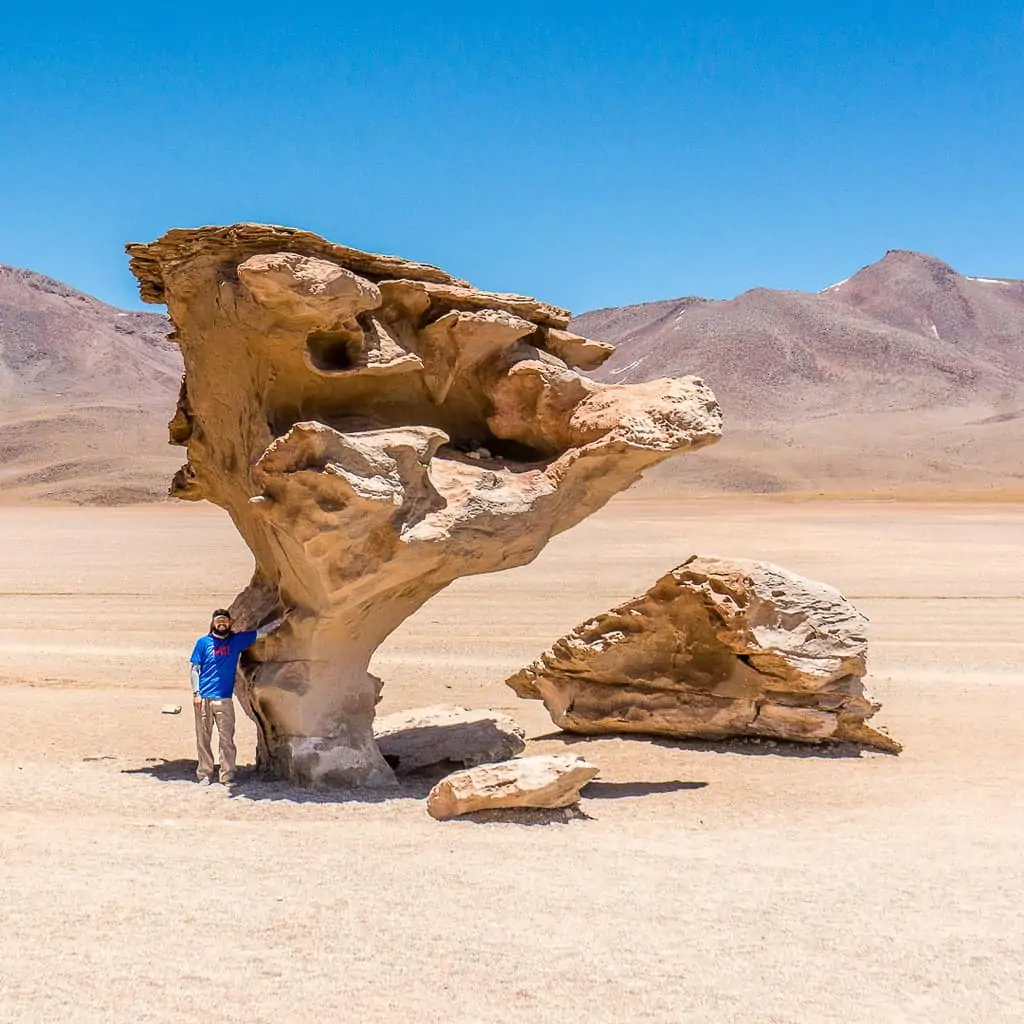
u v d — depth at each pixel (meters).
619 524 65.00
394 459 11.13
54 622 26.92
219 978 6.57
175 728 15.47
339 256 11.38
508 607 29.28
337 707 11.84
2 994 6.27
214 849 9.09
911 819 11.15
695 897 8.22
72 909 7.51
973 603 30.36
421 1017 6.18
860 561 41.81
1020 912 8.12
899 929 7.70
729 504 96.75
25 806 10.51
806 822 11.02
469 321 11.84
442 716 14.73
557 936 7.34
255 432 11.70
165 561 42.69
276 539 11.51
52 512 86.19
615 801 11.82
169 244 11.75
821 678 14.53
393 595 11.86
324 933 7.25
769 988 6.68
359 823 10.22
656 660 15.64
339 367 11.44
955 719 16.64
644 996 6.50
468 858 9.05
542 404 12.56
